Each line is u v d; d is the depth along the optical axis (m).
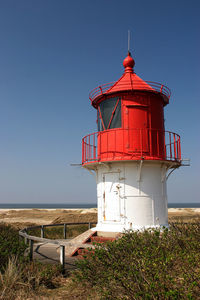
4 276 7.00
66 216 33.88
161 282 4.73
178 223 8.54
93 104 13.88
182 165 13.34
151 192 11.92
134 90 12.29
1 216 52.12
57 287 7.34
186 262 5.44
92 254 7.16
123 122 12.33
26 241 11.30
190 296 4.09
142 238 7.34
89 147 12.84
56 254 11.53
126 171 11.94
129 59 13.77
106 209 12.18
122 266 5.64
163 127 13.24
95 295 6.35
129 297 4.95
